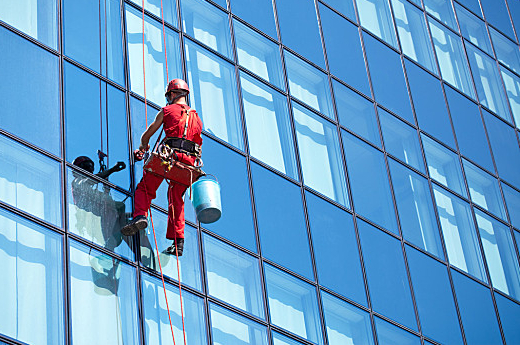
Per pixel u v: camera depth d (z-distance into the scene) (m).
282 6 31.61
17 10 22.50
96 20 24.34
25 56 21.94
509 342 30.98
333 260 26.89
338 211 28.30
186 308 21.80
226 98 27.02
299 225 26.55
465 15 41.00
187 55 26.56
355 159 30.31
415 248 30.11
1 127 20.47
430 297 29.33
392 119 33.00
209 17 28.30
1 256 18.95
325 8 33.50
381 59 34.50
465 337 29.55
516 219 35.41
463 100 37.28
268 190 26.36
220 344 22.05
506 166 36.97
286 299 24.64
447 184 33.47
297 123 28.97
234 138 26.41
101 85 23.28
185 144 20.70
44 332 18.78
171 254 22.23
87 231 20.70
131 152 22.86
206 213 20.64
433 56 37.38
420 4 38.72
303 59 30.97
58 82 22.28
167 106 20.98
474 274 31.72
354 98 32.03
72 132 21.81
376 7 36.12
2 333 18.12
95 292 20.08
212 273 23.02
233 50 28.39
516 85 40.94
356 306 26.61
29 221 19.80
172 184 21.17
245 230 24.80
